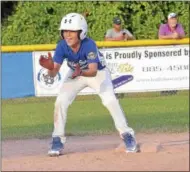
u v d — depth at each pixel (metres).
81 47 18.78
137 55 34.59
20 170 17.05
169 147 20.30
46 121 27.88
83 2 39.66
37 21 39.75
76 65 18.75
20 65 34.16
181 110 29.98
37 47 34.22
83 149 20.34
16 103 33.84
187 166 17.09
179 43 35.00
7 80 34.00
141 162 17.78
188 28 40.00
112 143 21.53
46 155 19.34
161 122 26.28
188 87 35.25
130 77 34.56
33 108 31.92
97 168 17.08
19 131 25.00
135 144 19.36
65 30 18.61
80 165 17.56
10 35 39.88
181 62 35.06
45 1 39.94
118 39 34.50
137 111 29.92
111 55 34.34
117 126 19.34
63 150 20.17
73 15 18.72
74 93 19.31
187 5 40.28
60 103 19.20
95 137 23.17
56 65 19.14
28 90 34.25
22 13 40.03
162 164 17.42
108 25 39.00
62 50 19.00
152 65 34.78
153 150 19.45
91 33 39.00
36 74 34.22
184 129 24.47
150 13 40.03
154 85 34.88
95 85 19.20
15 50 34.06
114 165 17.44
